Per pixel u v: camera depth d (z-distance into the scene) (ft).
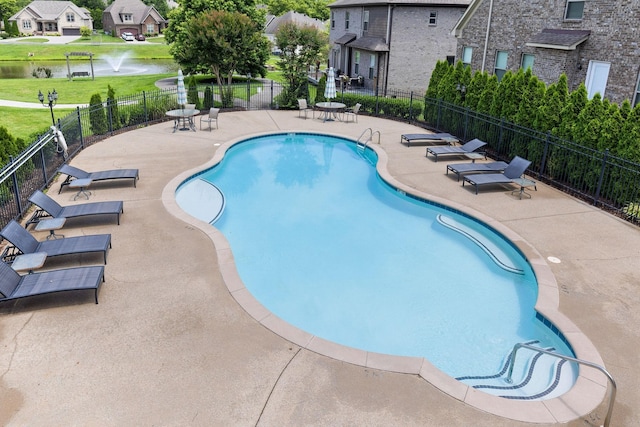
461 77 62.39
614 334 23.03
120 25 299.79
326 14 303.68
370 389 19.21
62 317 23.11
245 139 60.13
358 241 35.65
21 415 17.38
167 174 44.86
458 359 23.20
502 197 41.39
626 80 49.75
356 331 25.41
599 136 40.14
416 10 98.02
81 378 19.26
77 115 52.39
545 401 18.81
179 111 63.05
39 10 299.38
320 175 50.42
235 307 24.38
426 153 55.21
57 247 27.45
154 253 29.60
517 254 32.24
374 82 106.42
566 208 38.86
